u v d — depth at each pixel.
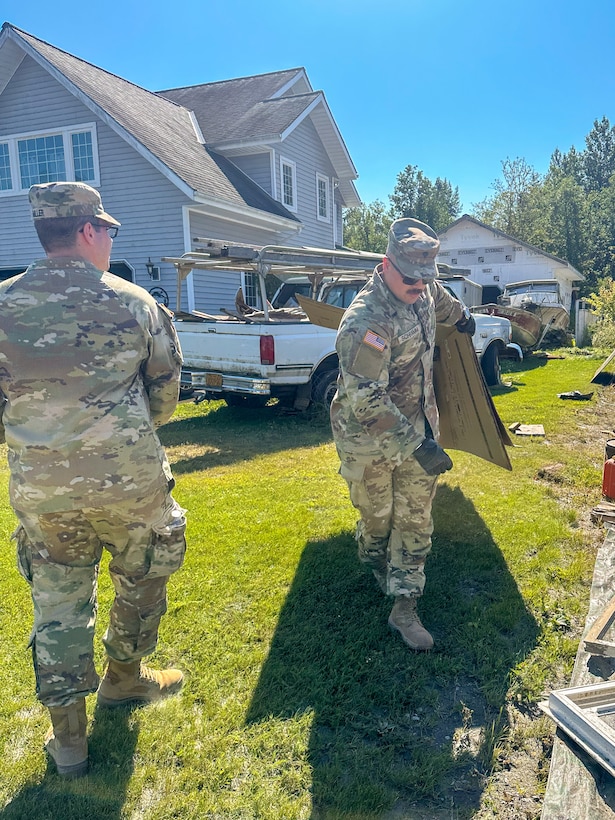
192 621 2.91
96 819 1.88
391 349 2.61
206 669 2.56
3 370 1.81
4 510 4.51
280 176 15.36
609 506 3.99
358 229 52.69
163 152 12.02
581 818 1.59
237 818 1.87
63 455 1.82
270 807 1.90
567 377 9.73
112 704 2.34
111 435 1.87
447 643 2.68
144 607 2.14
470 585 3.19
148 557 2.07
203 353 7.13
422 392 2.80
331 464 5.52
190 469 5.47
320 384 7.12
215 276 12.45
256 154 15.02
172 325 2.12
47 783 2.01
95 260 1.95
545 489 4.49
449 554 3.50
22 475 1.84
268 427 7.10
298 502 4.50
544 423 6.49
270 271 7.14
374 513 2.83
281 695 2.39
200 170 12.65
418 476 2.73
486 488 4.57
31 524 1.90
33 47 11.90
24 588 3.29
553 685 2.39
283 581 3.28
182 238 11.88
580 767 1.76
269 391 6.67
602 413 7.00
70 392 1.82
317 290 7.72
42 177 12.99
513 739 2.13
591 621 2.57
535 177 43.31
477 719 2.24
